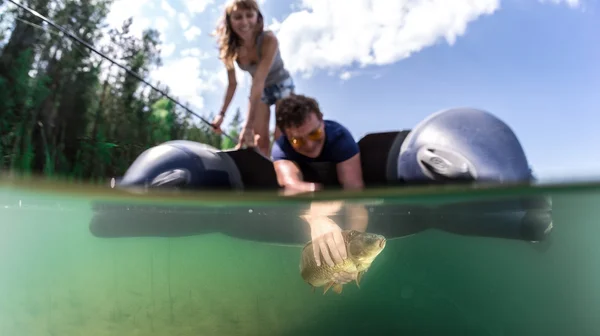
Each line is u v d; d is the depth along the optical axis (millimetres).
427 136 1074
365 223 2033
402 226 2215
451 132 1057
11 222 2648
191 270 2971
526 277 3014
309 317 2023
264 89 1213
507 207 1910
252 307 2141
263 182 1217
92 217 2297
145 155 1284
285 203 1558
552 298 2648
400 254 2963
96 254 2945
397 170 1100
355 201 1516
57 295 2449
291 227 2012
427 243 2826
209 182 1188
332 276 925
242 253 2697
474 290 2809
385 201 1555
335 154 1135
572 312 2381
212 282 2654
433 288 2777
